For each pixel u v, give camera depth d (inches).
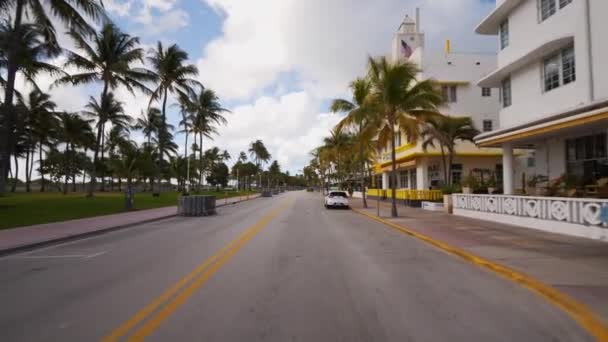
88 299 210.7
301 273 266.2
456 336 155.3
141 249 383.9
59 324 172.4
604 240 379.6
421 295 213.0
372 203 1280.8
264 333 158.6
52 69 902.4
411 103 682.8
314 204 1298.0
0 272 286.5
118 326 168.4
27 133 1902.1
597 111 389.4
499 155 1023.0
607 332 158.6
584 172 539.5
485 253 322.7
